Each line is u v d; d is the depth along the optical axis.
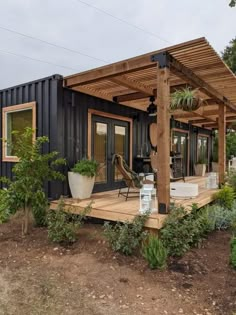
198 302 2.83
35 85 5.98
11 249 4.18
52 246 4.22
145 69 4.82
